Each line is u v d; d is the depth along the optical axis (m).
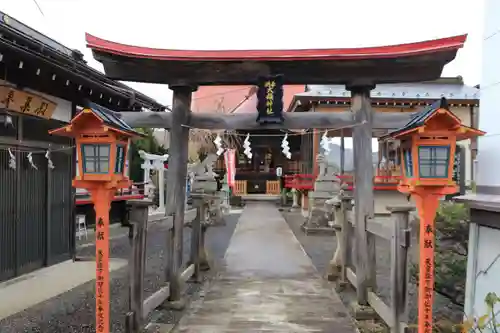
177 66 7.38
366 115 7.25
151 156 20.20
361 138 7.18
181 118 7.54
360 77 7.26
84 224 14.68
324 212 16.23
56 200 10.03
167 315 6.39
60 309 6.63
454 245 6.89
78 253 11.59
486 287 4.64
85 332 5.67
